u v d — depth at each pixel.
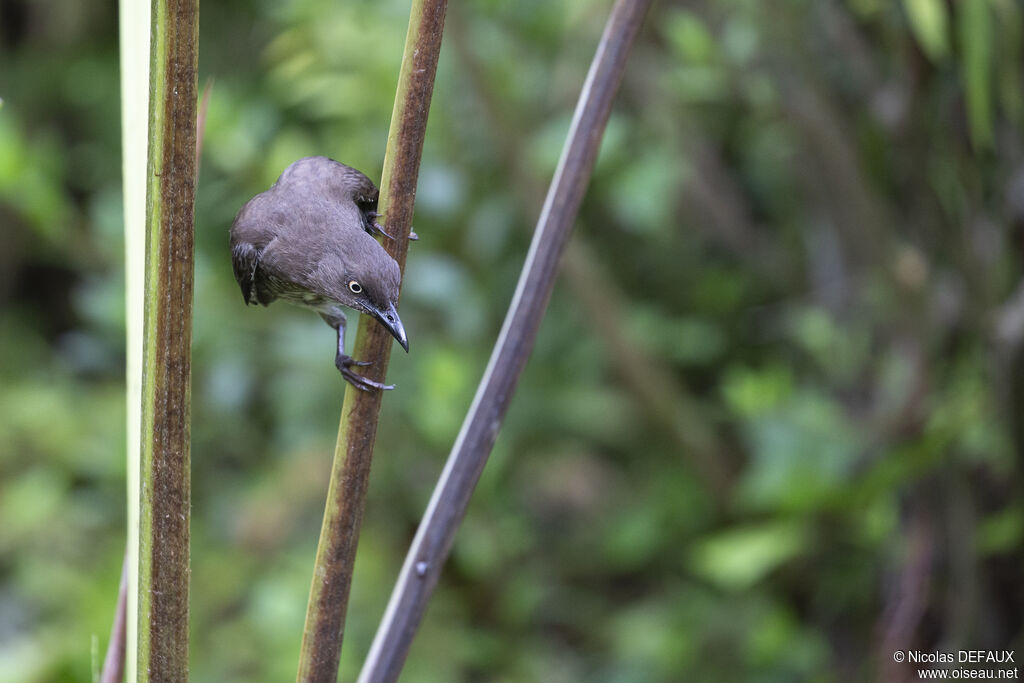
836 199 9.26
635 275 12.20
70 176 15.39
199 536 11.54
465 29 9.28
